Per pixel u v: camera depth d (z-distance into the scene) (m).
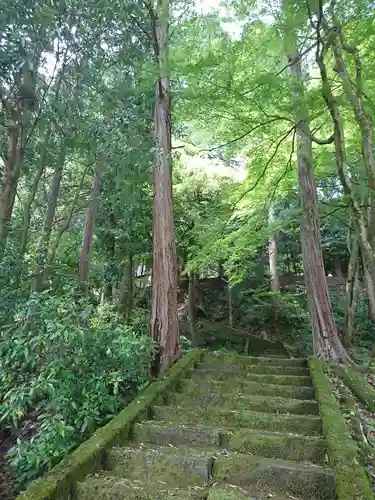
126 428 2.79
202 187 9.42
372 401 3.54
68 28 3.86
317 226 5.75
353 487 1.87
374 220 2.22
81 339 2.90
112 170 5.06
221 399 3.45
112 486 2.12
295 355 9.17
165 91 4.81
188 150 8.41
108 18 4.07
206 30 4.20
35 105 4.18
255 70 4.12
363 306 8.02
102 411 3.07
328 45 2.59
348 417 2.96
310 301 5.49
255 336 10.39
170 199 4.81
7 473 2.88
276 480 2.21
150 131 4.91
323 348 5.10
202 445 2.69
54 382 2.75
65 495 2.04
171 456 2.40
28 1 3.49
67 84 4.45
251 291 11.73
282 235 12.32
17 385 2.90
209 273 14.78
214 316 12.40
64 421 2.70
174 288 4.57
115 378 3.07
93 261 7.86
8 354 2.88
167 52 4.25
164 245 4.61
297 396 3.62
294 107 4.14
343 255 13.48
